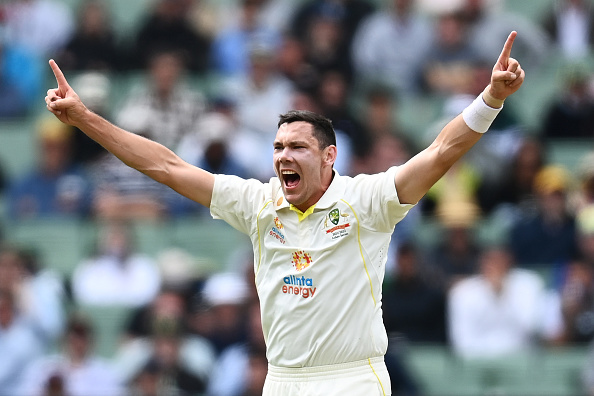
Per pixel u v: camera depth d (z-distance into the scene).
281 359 21.14
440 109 56.34
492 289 43.78
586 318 44.19
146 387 41.25
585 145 54.66
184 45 59.06
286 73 56.12
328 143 21.14
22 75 59.22
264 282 21.55
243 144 51.50
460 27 58.31
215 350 41.97
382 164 50.00
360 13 59.56
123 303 45.53
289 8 60.56
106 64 59.31
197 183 21.84
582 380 42.84
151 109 51.94
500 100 19.69
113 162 50.09
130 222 48.34
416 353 43.09
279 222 21.36
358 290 20.86
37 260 47.00
